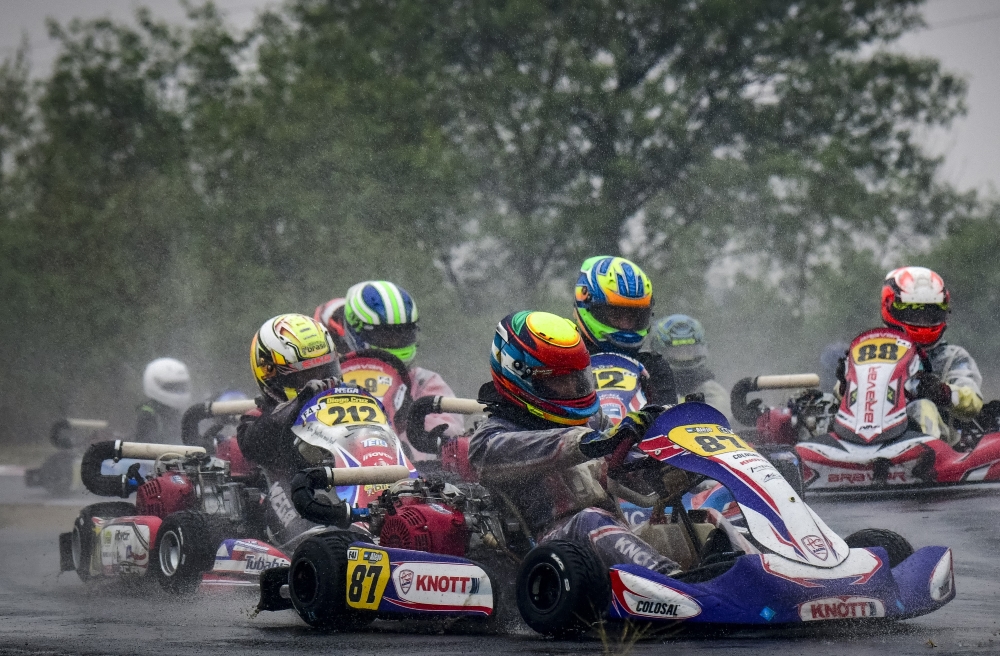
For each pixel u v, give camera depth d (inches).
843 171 4626.0
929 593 887.7
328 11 5034.5
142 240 4372.5
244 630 991.0
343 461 1173.7
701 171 4626.0
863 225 4633.4
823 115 4813.0
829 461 1668.3
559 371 1007.6
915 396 1702.8
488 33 4918.8
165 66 4901.6
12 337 4466.0
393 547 998.4
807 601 833.5
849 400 1704.0
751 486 888.3
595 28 4808.1
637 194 4707.2
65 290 4370.1
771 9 4785.9
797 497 891.4
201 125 4424.2
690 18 4758.9
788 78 4815.5
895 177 4886.8
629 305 1373.0
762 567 842.2
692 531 941.8
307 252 4119.1
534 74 4847.4
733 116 4771.2
